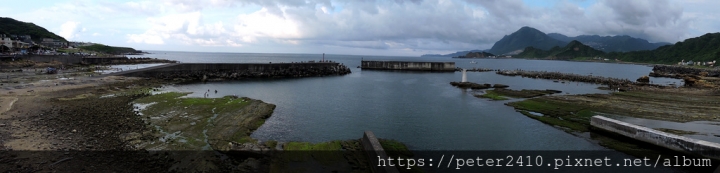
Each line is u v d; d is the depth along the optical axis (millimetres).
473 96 47812
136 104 33219
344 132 26875
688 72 109500
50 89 39156
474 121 31156
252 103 35812
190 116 28375
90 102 32750
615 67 180625
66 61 85188
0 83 42781
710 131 25766
